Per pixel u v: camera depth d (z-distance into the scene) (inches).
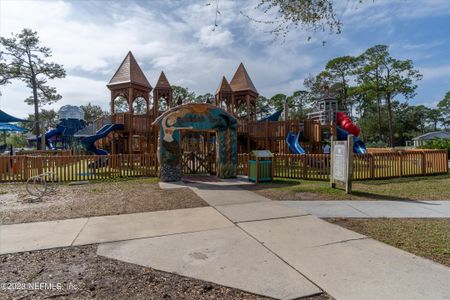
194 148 724.7
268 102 2706.7
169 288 123.0
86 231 201.5
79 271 139.6
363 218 236.2
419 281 126.5
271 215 243.6
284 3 233.1
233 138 508.1
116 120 723.4
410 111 2864.2
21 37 1337.4
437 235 191.5
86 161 489.4
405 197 325.7
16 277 133.6
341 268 139.9
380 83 1770.4
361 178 476.1
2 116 706.2
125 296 116.7
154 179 490.9
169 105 955.3
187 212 255.4
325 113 934.4
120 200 309.9
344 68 2182.6
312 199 314.0
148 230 203.3
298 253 159.5
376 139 2436.0
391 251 161.9
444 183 434.6
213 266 143.6
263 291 119.3
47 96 1493.6
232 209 266.1
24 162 466.9
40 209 269.3
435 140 960.9
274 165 527.5
